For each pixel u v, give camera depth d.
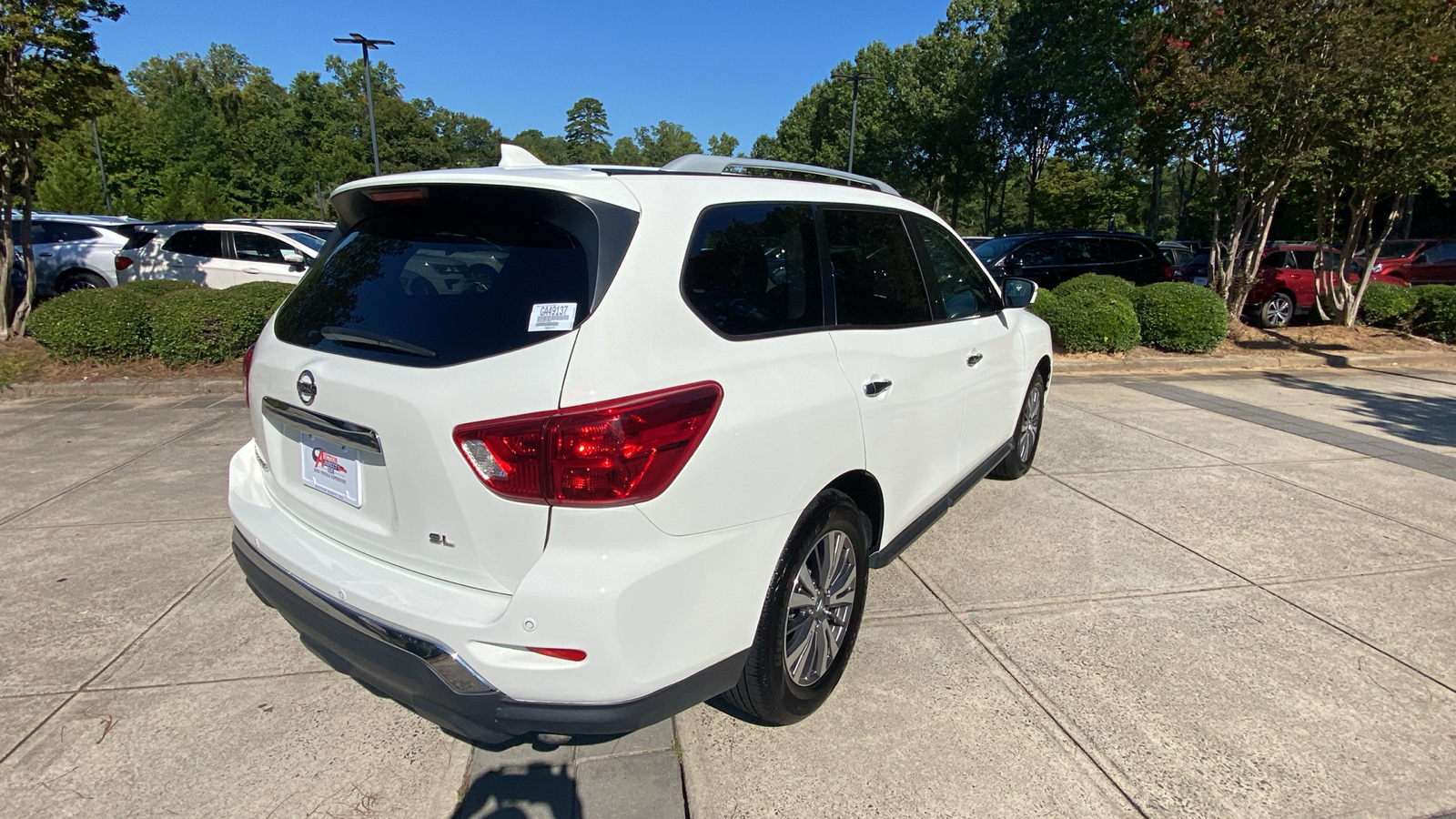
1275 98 9.23
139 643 3.08
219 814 2.22
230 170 60.22
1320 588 3.67
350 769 2.41
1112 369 9.52
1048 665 3.00
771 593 2.29
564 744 2.53
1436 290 11.52
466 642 1.90
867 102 50.59
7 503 4.57
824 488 2.45
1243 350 10.54
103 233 13.43
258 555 2.43
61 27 8.05
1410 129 9.46
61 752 2.47
